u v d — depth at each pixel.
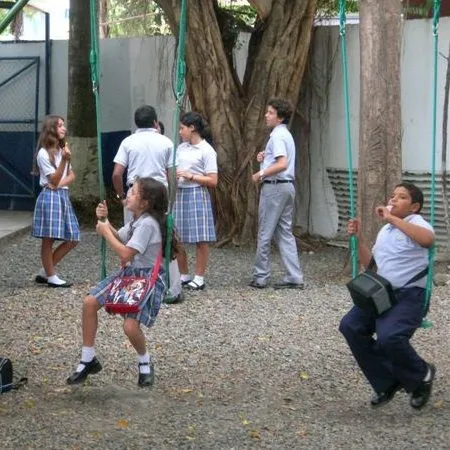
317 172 12.53
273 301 8.88
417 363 5.55
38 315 8.24
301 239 12.42
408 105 11.39
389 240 5.64
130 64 14.20
